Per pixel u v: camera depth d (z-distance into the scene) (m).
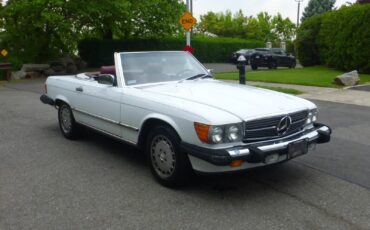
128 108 5.31
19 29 24.19
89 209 4.30
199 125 4.29
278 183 5.01
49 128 8.17
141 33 29.39
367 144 6.81
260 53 28.12
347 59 20.80
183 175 4.69
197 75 6.16
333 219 4.05
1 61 23.59
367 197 4.59
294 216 4.11
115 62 5.76
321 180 5.11
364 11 19.41
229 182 5.03
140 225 3.94
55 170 5.54
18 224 3.98
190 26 16.77
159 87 5.49
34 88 16.34
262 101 4.85
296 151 4.59
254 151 4.24
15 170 5.54
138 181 5.10
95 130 6.29
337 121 8.70
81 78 6.93
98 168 5.62
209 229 3.85
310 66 25.61
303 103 5.14
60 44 26.02
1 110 10.50
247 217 4.09
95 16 24.84
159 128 4.83
